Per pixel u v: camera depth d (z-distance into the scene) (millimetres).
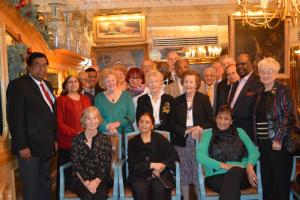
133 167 3432
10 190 3459
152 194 3344
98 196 3314
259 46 7445
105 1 7738
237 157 3504
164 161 3455
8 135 3457
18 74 3645
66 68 5812
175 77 5012
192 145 3814
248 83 3838
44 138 3439
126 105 3986
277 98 3346
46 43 4703
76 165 3426
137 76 4434
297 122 3451
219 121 3559
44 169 3549
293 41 8344
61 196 3391
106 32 7711
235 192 3166
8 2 3490
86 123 3430
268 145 3404
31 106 3373
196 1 7770
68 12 5789
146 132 3512
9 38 3660
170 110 3895
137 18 7668
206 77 4672
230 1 7719
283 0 5242
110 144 3541
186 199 3902
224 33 8547
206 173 3557
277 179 3379
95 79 5098
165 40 8594
